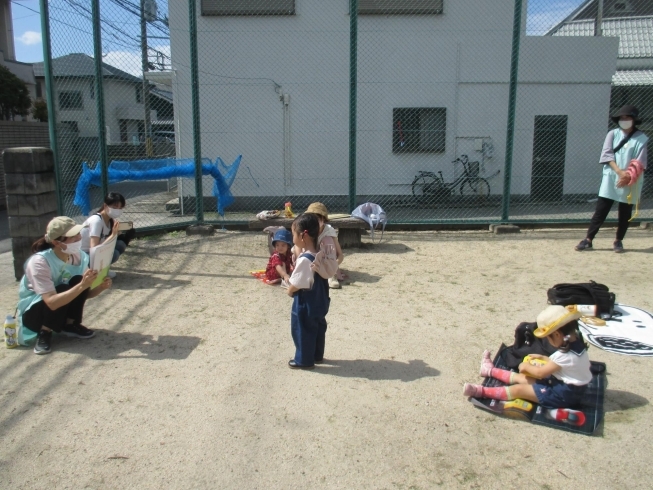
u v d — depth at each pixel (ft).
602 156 24.04
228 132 38.34
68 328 15.26
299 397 12.16
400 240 27.45
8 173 20.06
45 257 14.23
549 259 23.59
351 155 27.89
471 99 39.09
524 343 13.46
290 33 37.55
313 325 13.11
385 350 14.55
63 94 24.21
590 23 47.78
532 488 9.27
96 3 24.14
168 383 12.82
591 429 10.80
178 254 24.80
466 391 11.80
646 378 12.90
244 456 10.12
